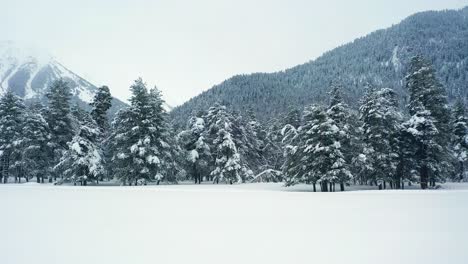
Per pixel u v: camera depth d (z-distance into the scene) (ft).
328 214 33.19
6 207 38.34
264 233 23.95
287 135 139.03
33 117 132.16
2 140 136.26
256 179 140.87
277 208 38.27
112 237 22.62
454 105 154.30
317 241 21.40
